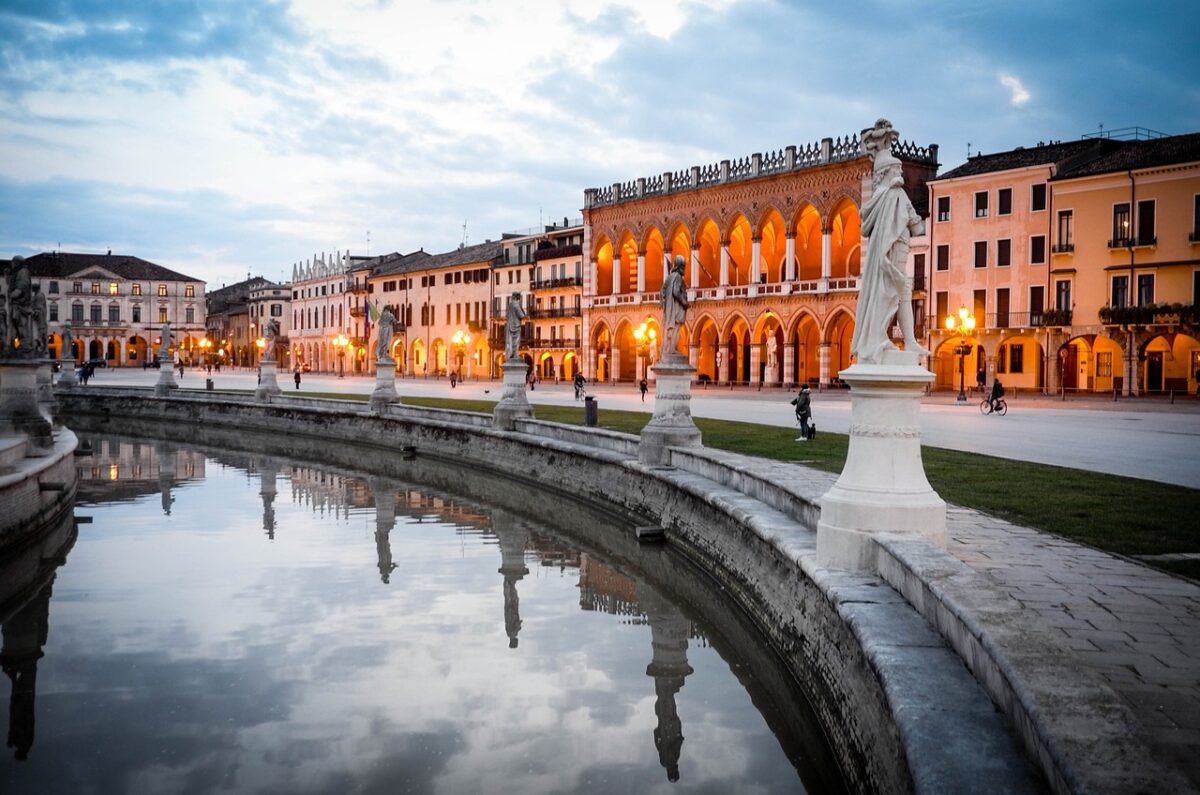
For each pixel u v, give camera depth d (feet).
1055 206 203.92
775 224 264.72
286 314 510.99
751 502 55.72
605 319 299.17
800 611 39.42
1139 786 14.82
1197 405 158.20
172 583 62.03
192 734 37.04
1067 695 18.72
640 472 76.64
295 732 37.27
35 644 48.70
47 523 78.28
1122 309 190.70
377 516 89.45
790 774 33.65
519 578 64.03
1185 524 43.16
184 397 203.00
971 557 36.29
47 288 506.89
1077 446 82.94
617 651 47.96
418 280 392.06
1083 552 37.27
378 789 32.42
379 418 145.79
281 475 119.65
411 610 55.52
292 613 54.54
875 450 35.94
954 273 220.43
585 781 32.99
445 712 39.40
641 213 287.28
